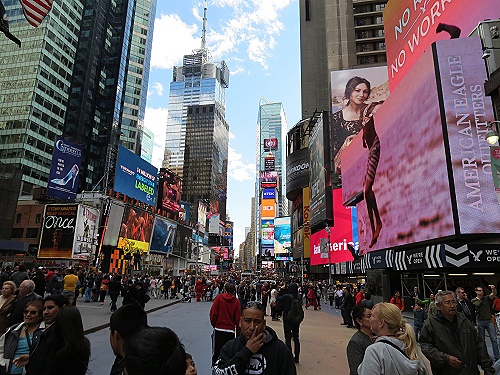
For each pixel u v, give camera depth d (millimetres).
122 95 113312
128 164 65500
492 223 19297
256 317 3086
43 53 88750
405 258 24438
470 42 21828
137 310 3164
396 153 28328
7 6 94000
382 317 3117
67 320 3396
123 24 114938
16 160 81125
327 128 67250
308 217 81250
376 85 65875
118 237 58969
